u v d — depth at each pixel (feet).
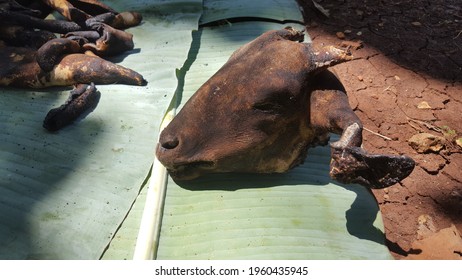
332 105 1.90
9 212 1.91
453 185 2.39
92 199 1.98
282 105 1.92
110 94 2.42
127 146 2.19
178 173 2.04
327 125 1.90
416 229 2.20
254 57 1.98
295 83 1.90
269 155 2.03
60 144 2.18
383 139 2.61
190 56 2.77
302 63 1.92
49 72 2.44
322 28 3.36
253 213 1.96
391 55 3.15
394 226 2.21
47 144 2.17
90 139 2.21
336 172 1.75
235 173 2.09
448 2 3.71
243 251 1.84
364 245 1.89
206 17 3.05
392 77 2.99
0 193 1.97
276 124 1.95
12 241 1.83
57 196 1.98
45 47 2.43
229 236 1.89
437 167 2.46
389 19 3.48
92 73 2.43
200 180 2.08
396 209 2.28
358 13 3.53
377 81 2.95
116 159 2.13
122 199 1.99
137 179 2.06
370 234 1.93
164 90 2.44
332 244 1.88
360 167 1.73
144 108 2.35
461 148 2.58
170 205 1.99
